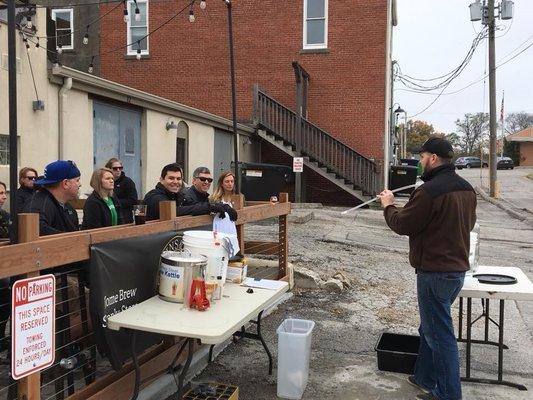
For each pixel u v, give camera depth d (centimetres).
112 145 1007
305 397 377
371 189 1661
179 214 401
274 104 1678
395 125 3294
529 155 5903
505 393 391
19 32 742
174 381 374
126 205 609
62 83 837
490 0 2195
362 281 720
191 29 1820
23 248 243
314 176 1791
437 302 356
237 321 286
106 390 312
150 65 1841
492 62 2255
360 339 498
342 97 1752
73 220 412
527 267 915
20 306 244
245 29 1794
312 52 1758
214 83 1817
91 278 285
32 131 778
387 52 1722
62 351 310
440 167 362
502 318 404
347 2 1733
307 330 405
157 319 287
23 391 252
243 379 407
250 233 1051
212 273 324
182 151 1288
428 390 388
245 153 1670
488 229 1424
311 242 988
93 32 1836
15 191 248
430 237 355
